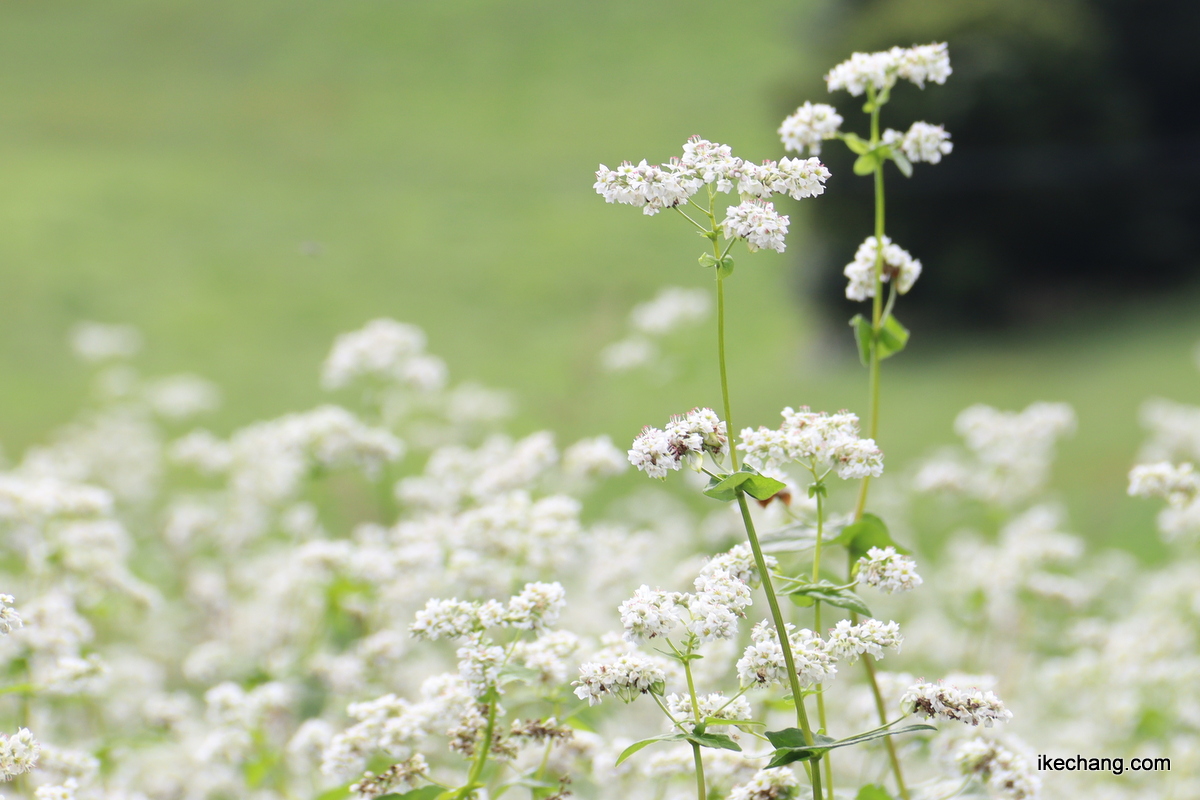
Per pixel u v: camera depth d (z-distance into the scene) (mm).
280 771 3990
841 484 8703
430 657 5246
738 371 17109
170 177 26719
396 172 26719
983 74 16984
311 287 21078
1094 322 16875
